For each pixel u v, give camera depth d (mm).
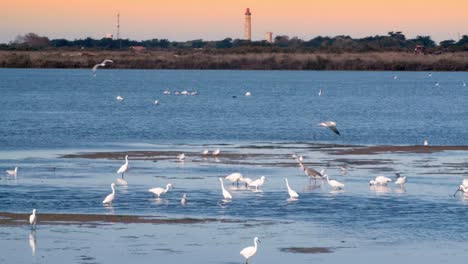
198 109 104562
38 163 51812
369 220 35750
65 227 34031
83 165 51062
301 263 29297
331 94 150375
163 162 52812
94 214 36438
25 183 43875
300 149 60688
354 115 95938
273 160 54281
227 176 44531
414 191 42469
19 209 37188
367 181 45750
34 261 29125
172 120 85938
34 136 67688
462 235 33344
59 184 43688
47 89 157750
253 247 29234
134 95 141000
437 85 185000
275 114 96375
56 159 53781
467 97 140625
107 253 30203
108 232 33250
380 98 136875
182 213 36844
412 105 116938
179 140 66688
